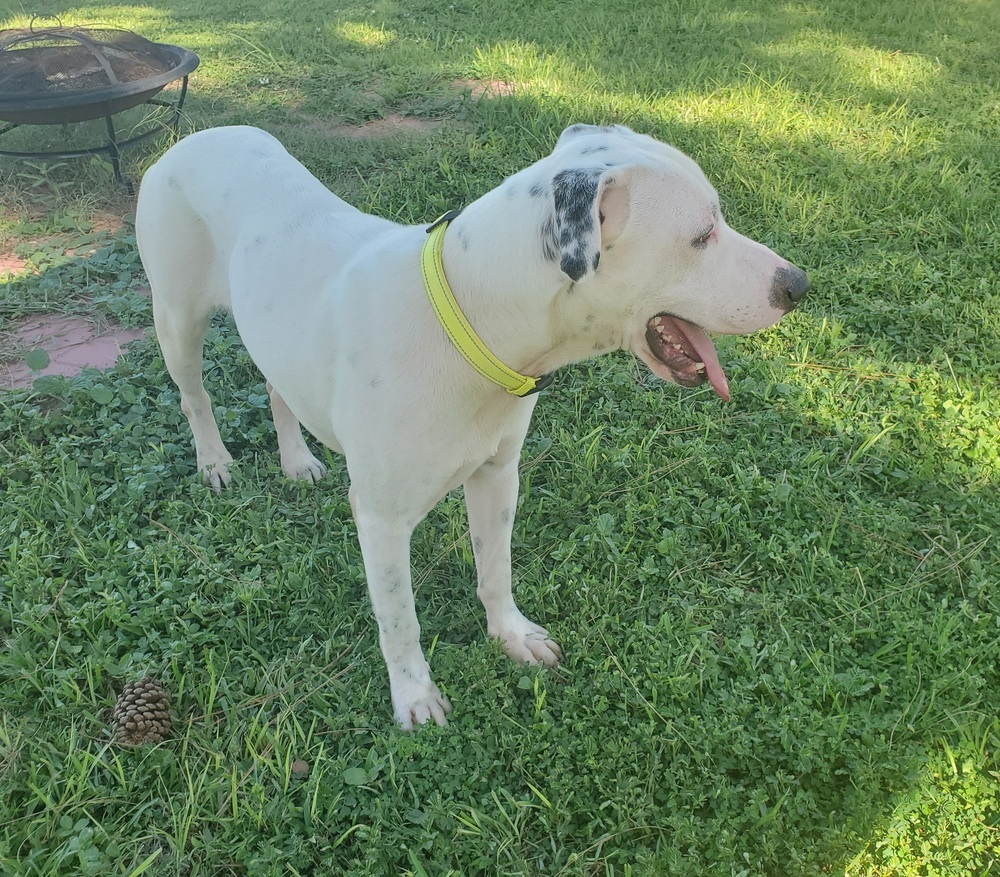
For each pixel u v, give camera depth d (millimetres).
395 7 3795
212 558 1238
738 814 948
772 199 2082
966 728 1012
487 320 875
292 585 1206
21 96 2049
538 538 1326
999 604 1173
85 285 1901
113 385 1572
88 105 2092
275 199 1125
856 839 925
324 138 2428
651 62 2977
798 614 1190
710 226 841
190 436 1488
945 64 3008
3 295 1835
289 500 1395
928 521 1312
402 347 898
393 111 2703
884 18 3496
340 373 952
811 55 3070
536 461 1446
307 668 1106
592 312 869
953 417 1469
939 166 2268
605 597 1197
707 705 1052
